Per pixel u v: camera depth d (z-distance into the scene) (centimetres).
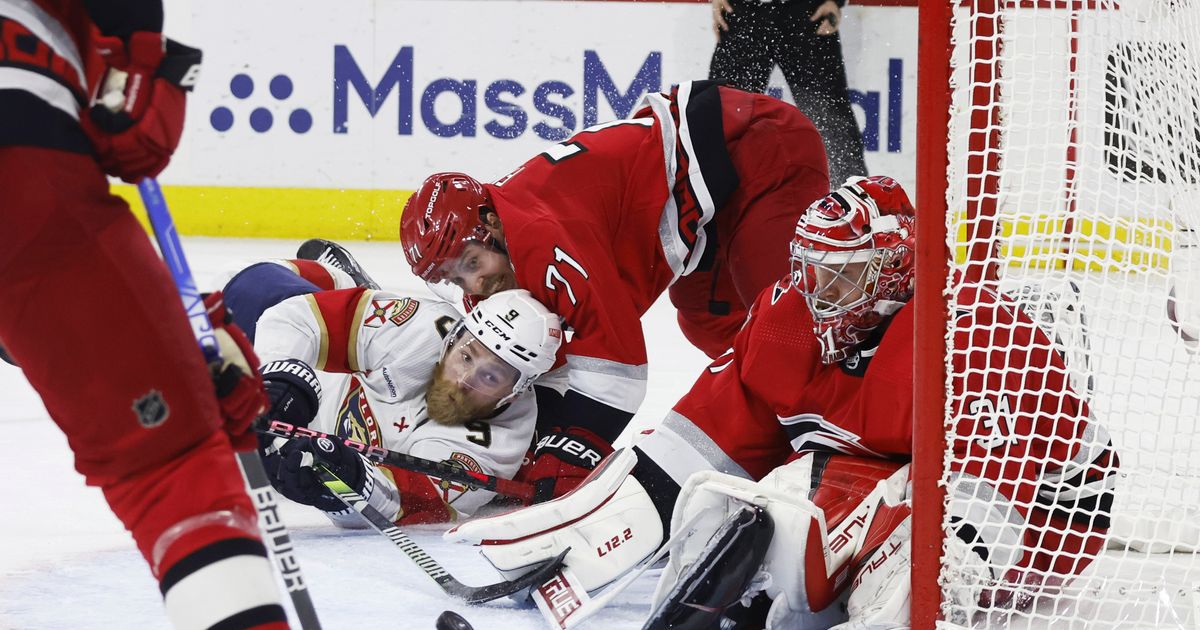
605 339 1005
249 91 3244
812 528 684
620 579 786
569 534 775
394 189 3278
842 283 761
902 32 3072
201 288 2195
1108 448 768
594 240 1048
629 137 1145
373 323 1050
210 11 3219
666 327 2322
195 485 476
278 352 1028
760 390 822
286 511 1085
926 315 647
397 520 998
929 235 643
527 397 1075
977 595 701
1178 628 706
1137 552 897
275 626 464
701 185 1165
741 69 3112
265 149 3253
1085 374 753
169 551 466
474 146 3272
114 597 793
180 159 3253
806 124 1240
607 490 787
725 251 1247
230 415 522
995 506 714
